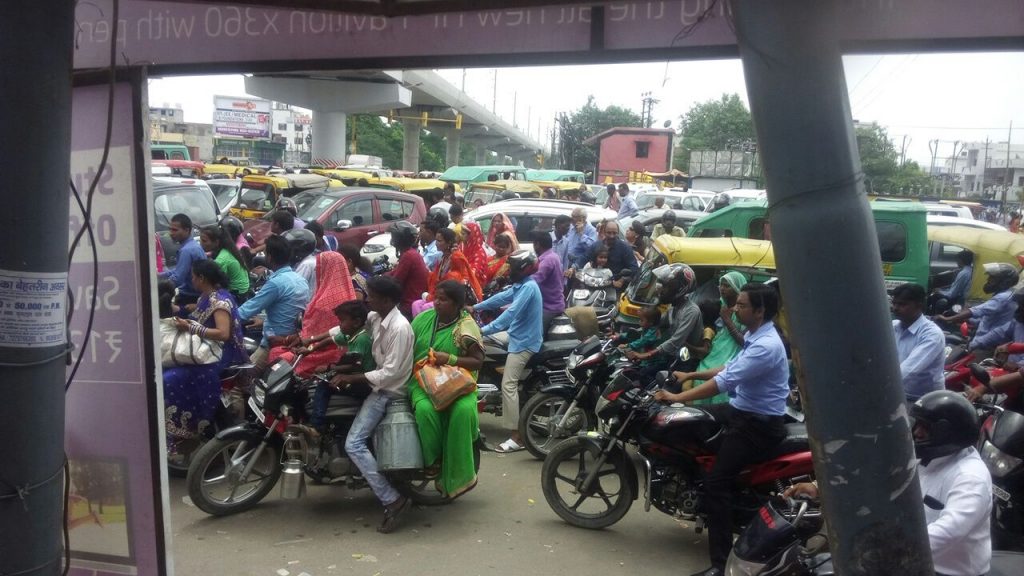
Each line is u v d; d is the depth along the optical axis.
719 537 4.47
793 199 1.63
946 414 2.88
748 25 1.64
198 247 7.47
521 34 2.53
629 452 5.12
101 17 2.88
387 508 5.11
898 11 2.06
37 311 2.12
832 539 1.72
